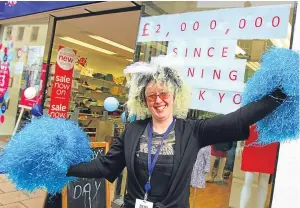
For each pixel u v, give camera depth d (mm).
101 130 6180
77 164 1317
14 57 5031
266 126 1179
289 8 2100
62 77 4535
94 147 2307
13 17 4543
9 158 1226
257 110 1104
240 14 2305
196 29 2514
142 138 1285
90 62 7988
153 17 2793
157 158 1204
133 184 1253
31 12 4152
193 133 1230
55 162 1199
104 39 5922
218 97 2328
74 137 1307
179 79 1312
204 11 2486
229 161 2328
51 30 4461
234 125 1126
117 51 7324
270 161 2086
